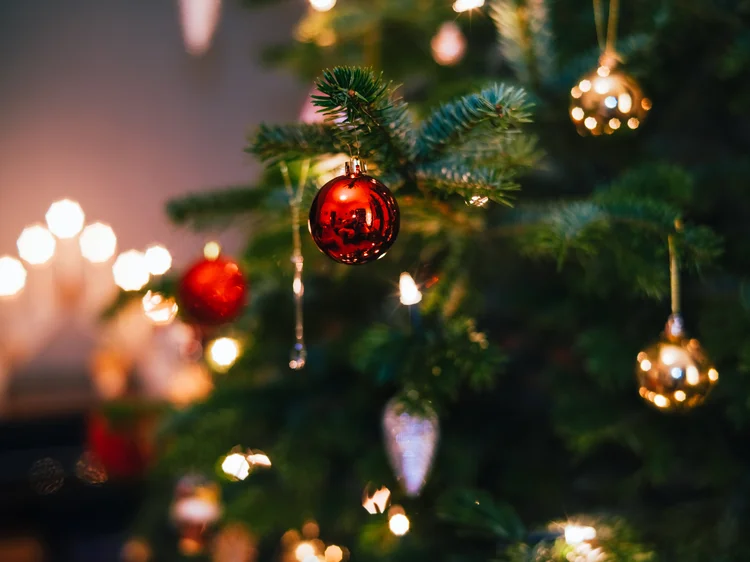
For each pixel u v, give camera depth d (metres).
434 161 1.02
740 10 1.22
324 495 1.43
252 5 1.60
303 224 1.12
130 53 2.65
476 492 1.18
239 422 1.37
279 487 1.47
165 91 2.70
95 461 2.14
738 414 1.17
